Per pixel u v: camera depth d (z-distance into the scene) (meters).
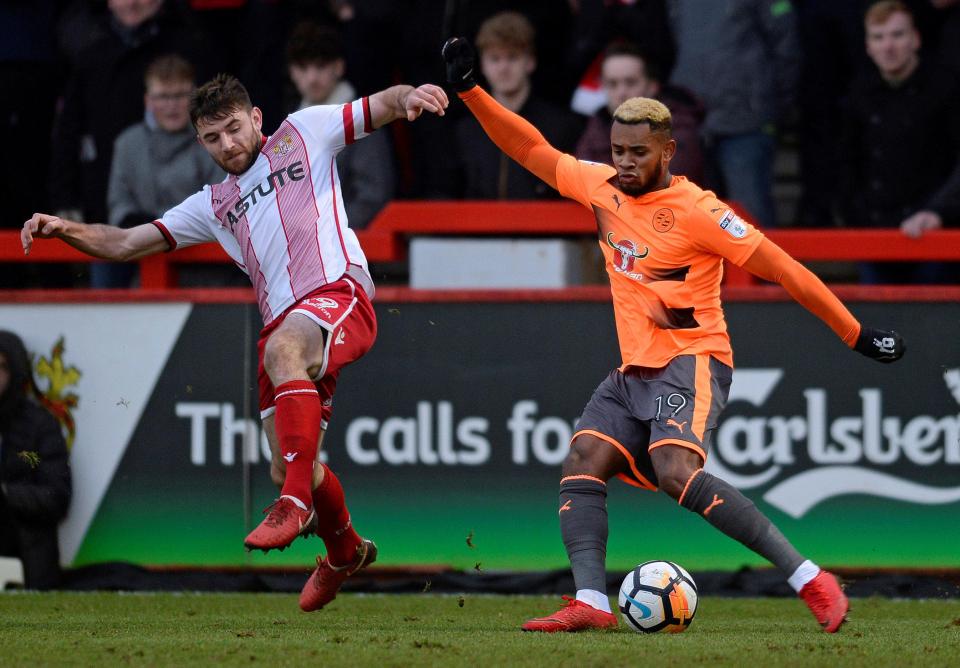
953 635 17.52
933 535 23.45
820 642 16.33
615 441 17.31
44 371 24.91
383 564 24.25
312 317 17.05
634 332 17.31
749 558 23.59
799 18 30.20
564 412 24.03
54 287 30.94
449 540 24.19
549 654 14.93
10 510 24.47
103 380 24.83
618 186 17.58
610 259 17.56
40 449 24.64
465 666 14.11
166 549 24.67
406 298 24.38
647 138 16.84
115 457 24.80
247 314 24.61
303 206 17.58
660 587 17.20
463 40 17.89
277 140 17.75
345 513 18.78
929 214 25.36
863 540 23.55
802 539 23.64
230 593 23.95
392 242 26.64
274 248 17.58
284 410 16.61
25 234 17.45
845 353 23.61
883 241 25.44
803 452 23.62
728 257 17.00
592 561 17.22
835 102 30.75
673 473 16.66
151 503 24.70
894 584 23.33
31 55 31.44
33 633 17.55
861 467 23.56
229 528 24.55
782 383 23.69
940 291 23.47
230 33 31.66
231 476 24.58
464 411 24.20
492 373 24.17
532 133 18.17
